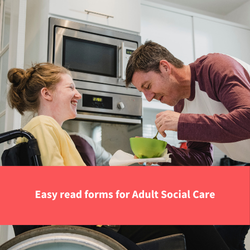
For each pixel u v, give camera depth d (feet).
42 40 6.10
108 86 6.27
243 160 4.57
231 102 3.19
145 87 3.95
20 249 2.03
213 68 3.61
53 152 2.83
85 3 6.32
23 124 5.81
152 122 8.70
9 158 2.75
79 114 5.87
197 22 8.70
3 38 6.18
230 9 10.35
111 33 6.48
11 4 5.78
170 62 3.92
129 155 3.29
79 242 2.03
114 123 6.30
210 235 2.93
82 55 6.13
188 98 4.16
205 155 4.50
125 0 6.83
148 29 7.93
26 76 3.64
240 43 9.34
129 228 2.83
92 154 5.86
